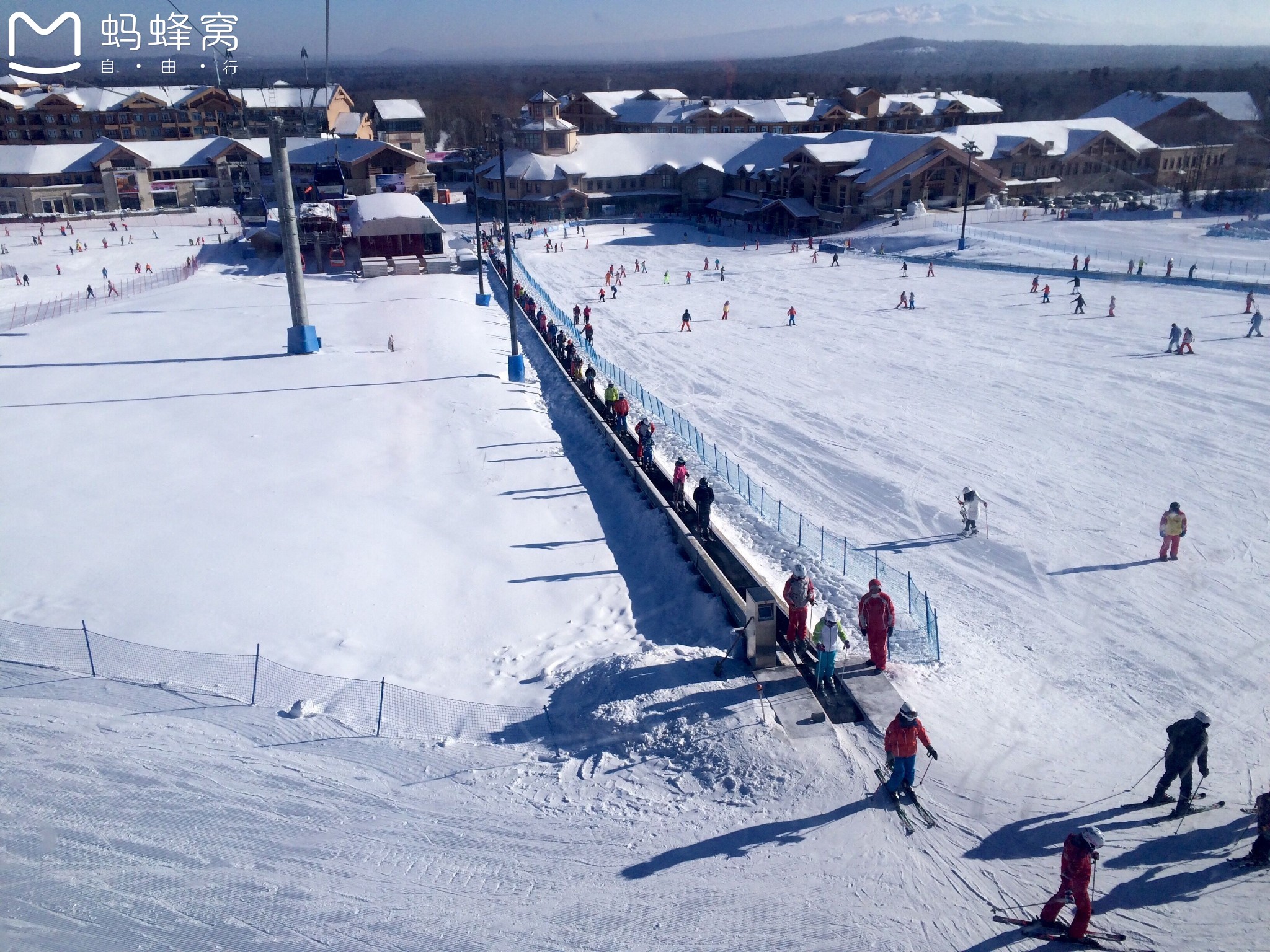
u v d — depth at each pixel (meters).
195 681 14.05
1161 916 8.98
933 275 59.72
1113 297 44.56
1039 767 11.62
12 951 8.38
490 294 57.25
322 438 27.59
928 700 13.14
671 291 58.12
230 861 9.91
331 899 9.41
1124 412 29.17
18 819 10.32
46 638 15.12
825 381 34.97
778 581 17.55
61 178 99.38
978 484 23.69
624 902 9.45
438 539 20.17
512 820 10.92
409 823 10.80
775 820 10.68
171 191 103.06
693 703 12.94
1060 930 8.84
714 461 26.02
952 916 9.12
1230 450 25.20
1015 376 34.22
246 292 58.00
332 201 80.38
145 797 10.94
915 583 18.09
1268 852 9.55
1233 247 58.91
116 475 24.12
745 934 8.95
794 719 12.55
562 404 32.22
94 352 40.25
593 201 98.88
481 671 14.91
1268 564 18.45
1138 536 20.09
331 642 15.54
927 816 10.59
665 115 120.88
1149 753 12.06
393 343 39.62
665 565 18.73
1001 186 81.12
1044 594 17.52
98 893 9.27
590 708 13.38
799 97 132.00
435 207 104.75
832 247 73.50
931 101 120.00
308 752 12.29
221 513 21.42
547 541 20.36
